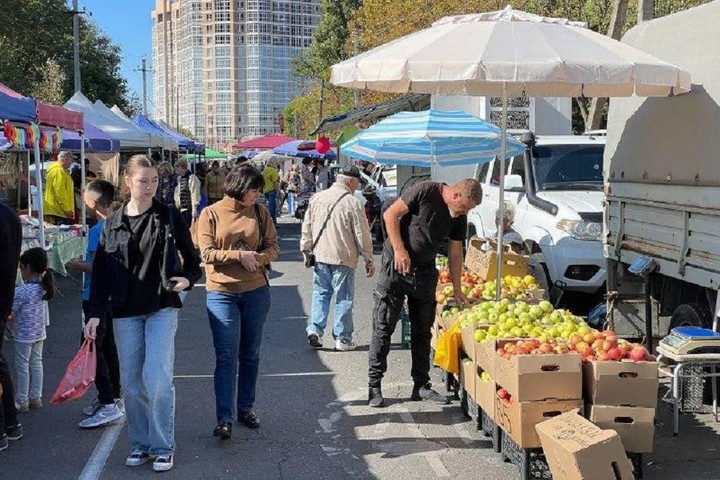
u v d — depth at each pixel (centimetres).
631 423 471
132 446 520
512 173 1072
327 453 535
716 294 580
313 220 822
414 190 599
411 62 527
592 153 1040
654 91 591
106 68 4462
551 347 487
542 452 475
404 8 2956
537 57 518
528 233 945
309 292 1204
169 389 495
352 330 830
